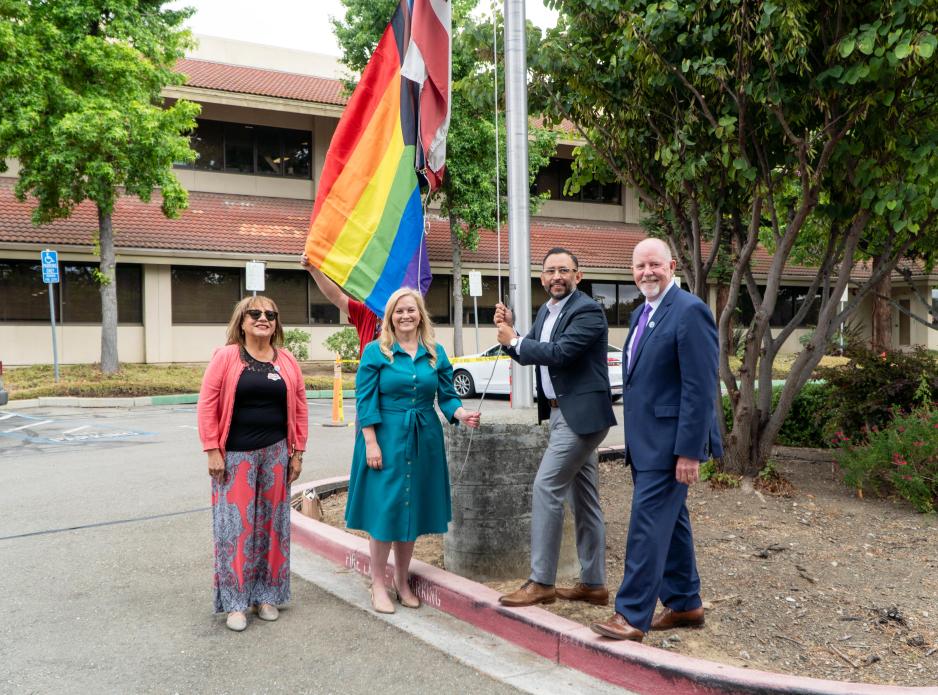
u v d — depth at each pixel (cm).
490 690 375
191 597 505
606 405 452
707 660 387
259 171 2544
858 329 1162
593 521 471
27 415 1536
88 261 2123
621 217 3089
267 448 465
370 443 467
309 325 2422
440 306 2597
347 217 590
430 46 597
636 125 774
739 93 645
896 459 675
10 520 697
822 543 582
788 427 946
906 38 558
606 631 395
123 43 1794
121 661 405
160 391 1800
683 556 428
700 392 391
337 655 415
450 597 479
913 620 438
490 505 514
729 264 2194
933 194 643
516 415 547
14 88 1702
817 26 622
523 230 575
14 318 2080
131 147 1788
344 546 581
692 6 645
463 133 2136
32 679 383
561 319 454
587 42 770
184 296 2277
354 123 603
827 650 403
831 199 743
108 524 684
